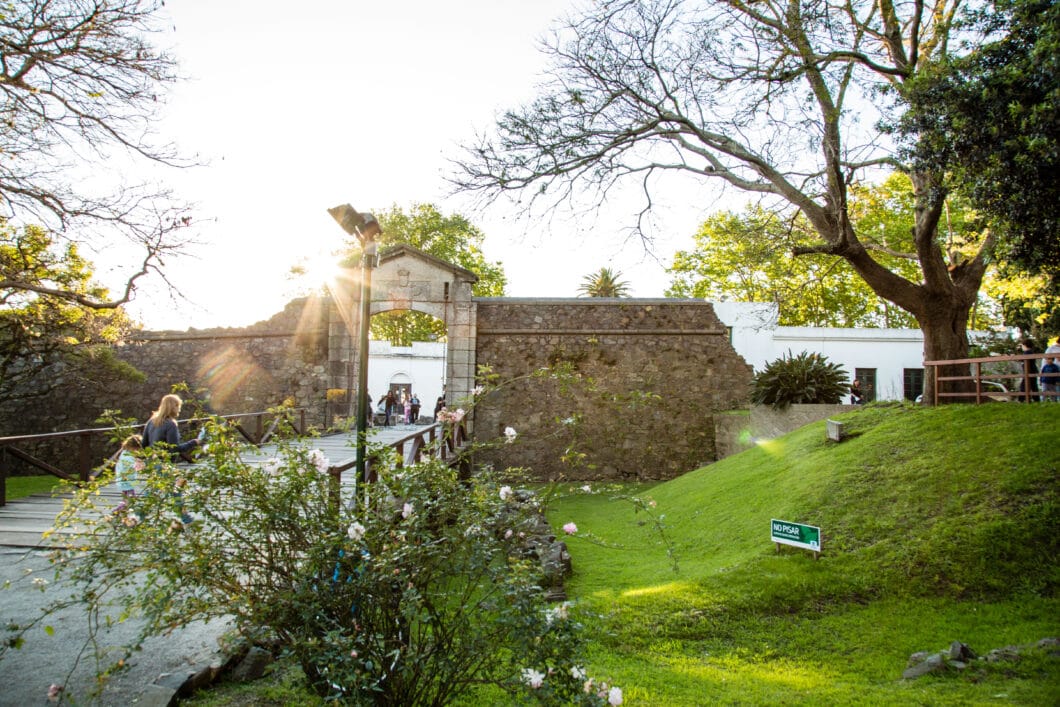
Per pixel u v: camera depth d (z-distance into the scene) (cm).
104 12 784
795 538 703
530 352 1656
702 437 1623
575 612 362
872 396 2345
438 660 320
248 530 331
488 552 323
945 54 901
